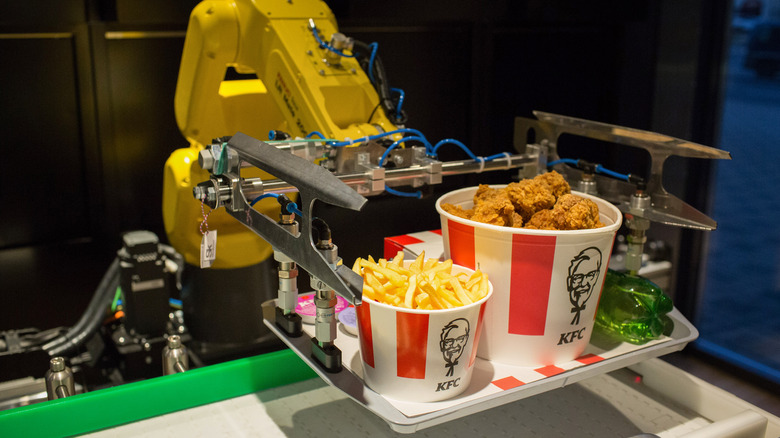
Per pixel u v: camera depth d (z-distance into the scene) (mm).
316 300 886
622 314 1042
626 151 2475
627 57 2416
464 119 2232
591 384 1222
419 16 1940
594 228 944
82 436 1006
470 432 1059
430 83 2129
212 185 963
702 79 2561
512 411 1126
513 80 2266
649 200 1160
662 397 1184
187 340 1512
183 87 1365
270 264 1536
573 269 907
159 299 1499
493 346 968
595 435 1059
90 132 1794
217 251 1410
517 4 2080
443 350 833
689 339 1071
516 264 903
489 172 2287
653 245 2535
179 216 1395
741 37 7797
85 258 1887
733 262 4594
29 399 1317
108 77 1750
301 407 1102
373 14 1851
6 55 1642
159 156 1879
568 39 2318
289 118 1254
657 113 2535
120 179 1846
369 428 1047
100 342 1574
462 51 2154
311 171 812
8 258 1776
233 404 1105
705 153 1073
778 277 4320
